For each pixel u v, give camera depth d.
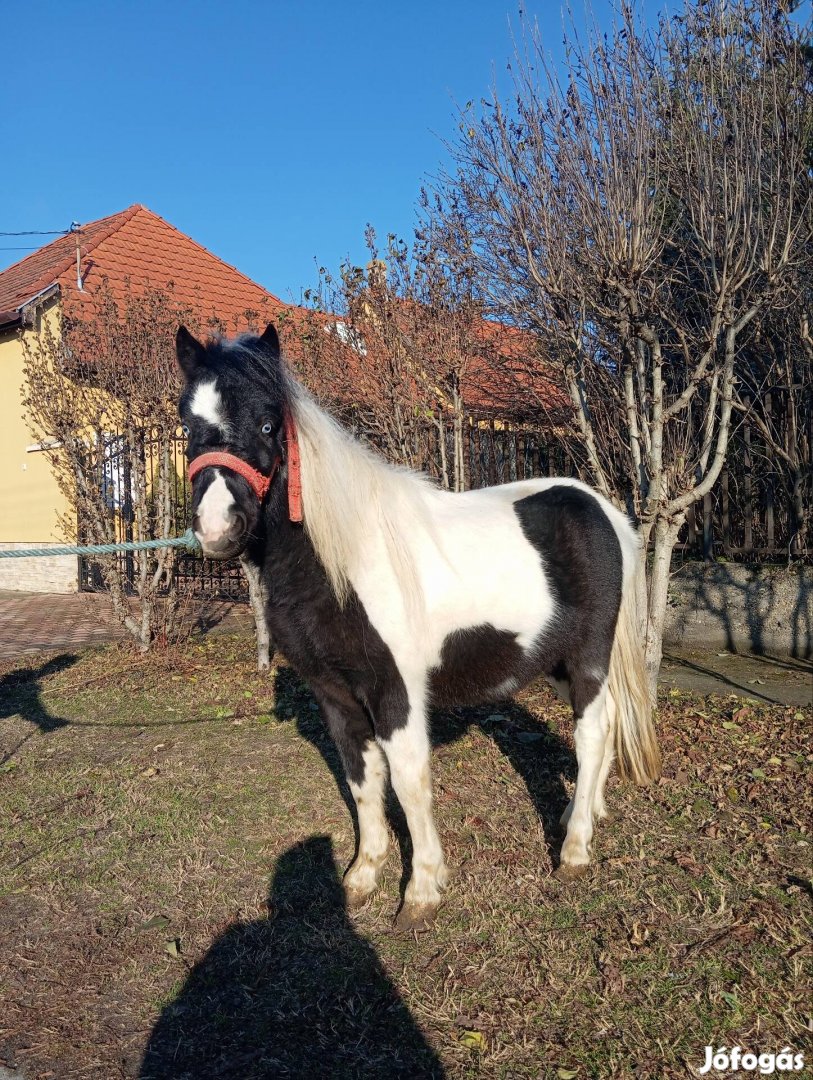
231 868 3.36
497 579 3.04
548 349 5.30
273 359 2.72
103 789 4.21
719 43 4.75
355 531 2.77
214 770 4.43
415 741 2.84
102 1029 2.42
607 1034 2.32
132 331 6.98
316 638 2.81
